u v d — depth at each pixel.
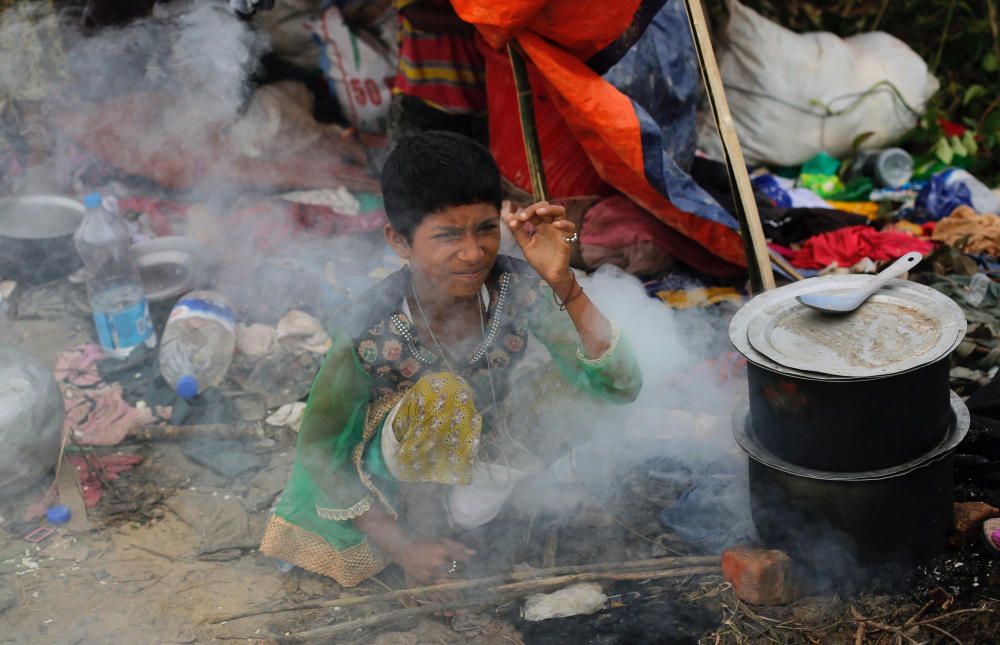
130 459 2.89
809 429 2.10
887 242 3.66
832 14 4.94
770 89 4.31
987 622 2.18
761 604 2.27
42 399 2.68
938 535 2.26
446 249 2.02
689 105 3.70
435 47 3.88
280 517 2.41
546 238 2.04
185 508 2.72
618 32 3.04
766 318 2.24
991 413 2.66
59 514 2.66
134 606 2.39
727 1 4.39
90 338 3.45
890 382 2.00
